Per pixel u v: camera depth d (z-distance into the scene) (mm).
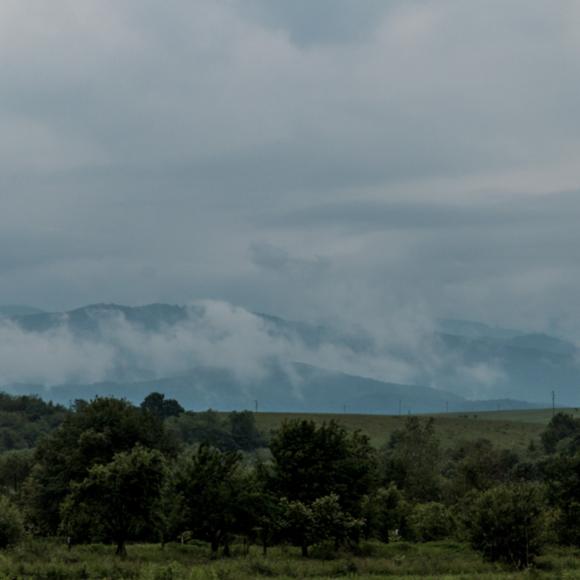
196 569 104312
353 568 119688
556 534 154625
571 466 160875
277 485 158875
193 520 138125
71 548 136875
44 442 188750
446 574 119062
